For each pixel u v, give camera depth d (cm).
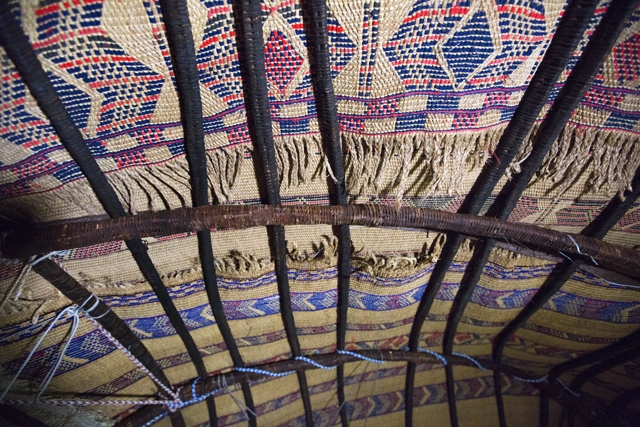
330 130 152
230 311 246
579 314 262
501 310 273
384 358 313
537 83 137
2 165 136
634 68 131
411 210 180
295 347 291
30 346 207
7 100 118
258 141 153
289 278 232
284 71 135
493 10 120
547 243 190
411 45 129
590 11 116
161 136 147
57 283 181
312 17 121
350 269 230
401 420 362
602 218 193
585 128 153
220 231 199
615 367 312
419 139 158
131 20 112
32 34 107
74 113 130
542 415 367
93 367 239
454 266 235
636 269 193
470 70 136
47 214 161
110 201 162
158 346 257
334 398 348
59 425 239
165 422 305
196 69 127
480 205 186
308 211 176
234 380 298
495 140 159
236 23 121
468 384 361
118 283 205
